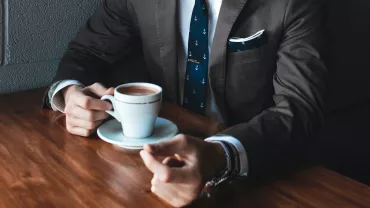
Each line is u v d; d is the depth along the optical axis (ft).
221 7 3.87
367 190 2.80
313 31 3.72
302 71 3.55
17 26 4.27
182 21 4.28
